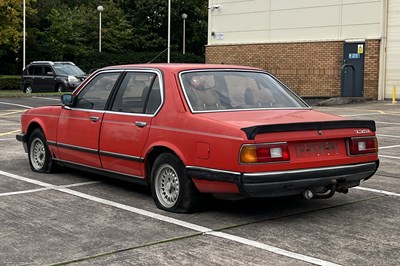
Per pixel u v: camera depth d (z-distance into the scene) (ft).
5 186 26.40
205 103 21.79
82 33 177.88
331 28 90.43
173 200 21.76
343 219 20.95
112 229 19.51
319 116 21.83
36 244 17.92
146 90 23.29
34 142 29.91
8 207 22.53
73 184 26.86
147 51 188.65
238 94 22.93
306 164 19.76
